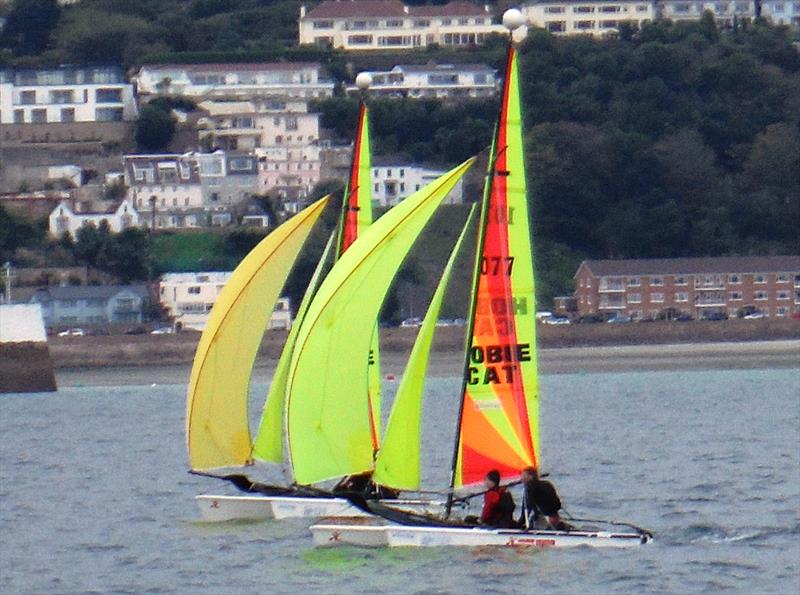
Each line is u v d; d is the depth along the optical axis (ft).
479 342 584.81
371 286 637.71
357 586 567.18
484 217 583.58
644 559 600.39
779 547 637.71
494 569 582.35
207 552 640.99
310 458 637.30
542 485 599.16
